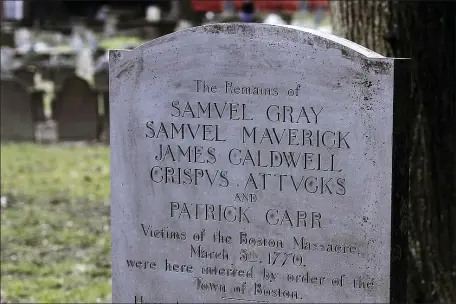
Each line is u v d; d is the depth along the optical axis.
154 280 6.29
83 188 12.32
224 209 6.03
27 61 22.77
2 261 9.06
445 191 7.03
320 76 5.68
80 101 15.71
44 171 13.40
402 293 5.84
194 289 6.18
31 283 8.41
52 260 9.16
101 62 19.00
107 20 37.31
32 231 10.14
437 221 7.05
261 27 5.80
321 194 5.76
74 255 9.34
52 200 11.59
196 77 6.02
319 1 40.16
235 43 5.88
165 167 6.17
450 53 6.94
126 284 6.37
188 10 35.09
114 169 6.31
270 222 5.91
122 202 6.31
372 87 5.55
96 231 10.22
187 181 6.12
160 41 6.09
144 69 6.15
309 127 5.74
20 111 15.67
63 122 15.74
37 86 21.69
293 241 5.86
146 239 6.28
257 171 5.91
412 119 6.96
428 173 7.00
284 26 5.77
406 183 5.80
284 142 5.82
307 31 5.70
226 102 5.95
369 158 5.61
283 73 5.77
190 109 6.06
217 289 6.11
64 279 8.55
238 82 5.90
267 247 5.94
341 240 5.73
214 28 5.93
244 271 6.02
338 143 5.68
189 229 6.14
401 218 5.75
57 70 20.92
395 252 5.69
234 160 5.97
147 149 6.21
